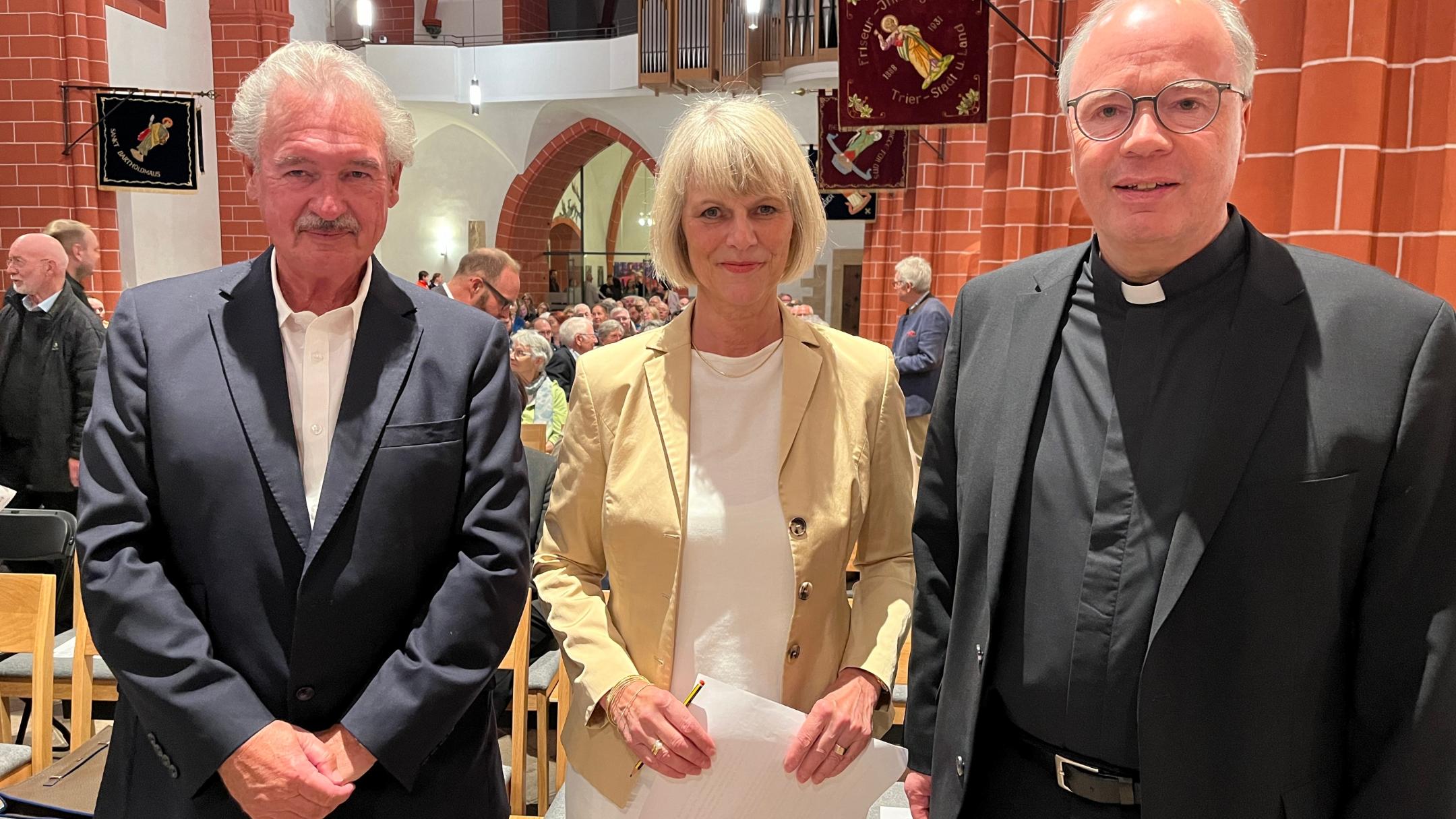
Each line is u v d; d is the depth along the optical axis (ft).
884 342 39.70
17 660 9.54
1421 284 7.19
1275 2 7.66
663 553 5.01
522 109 55.36
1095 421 4.32
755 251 4.88
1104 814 4.14
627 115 53.47
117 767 4.71
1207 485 3.88
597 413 5.30
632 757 4.96
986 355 4.84
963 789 4.47
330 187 4.61
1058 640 4.24
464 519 4.88
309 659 4.52
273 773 4.16
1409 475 3.71
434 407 4.86
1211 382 4.05
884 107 18.30
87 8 29.30
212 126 38.47
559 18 61.11
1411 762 3.69
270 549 4.55
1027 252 16.52
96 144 29.22
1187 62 3.86
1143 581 4.03
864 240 45.37
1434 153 7.07
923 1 18.06
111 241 30.09
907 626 5.21
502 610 4.70
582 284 67.87
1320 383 3.83
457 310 5.23
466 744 4.91
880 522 5.44
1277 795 3.83
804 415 5.16
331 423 4.82
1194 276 4.14
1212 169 3.90
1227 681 3.85
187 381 4.66
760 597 5.04
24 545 10.11
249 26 38.22
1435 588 3.71
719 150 4.77
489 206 58.29
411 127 5.09
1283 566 3.77
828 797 4.97
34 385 13.56
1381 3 7.13
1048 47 16.10
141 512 4.53
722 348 5.27
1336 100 7.30
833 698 4.93
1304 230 7.55
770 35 44.14
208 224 38.34
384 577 4.64
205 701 4.21
